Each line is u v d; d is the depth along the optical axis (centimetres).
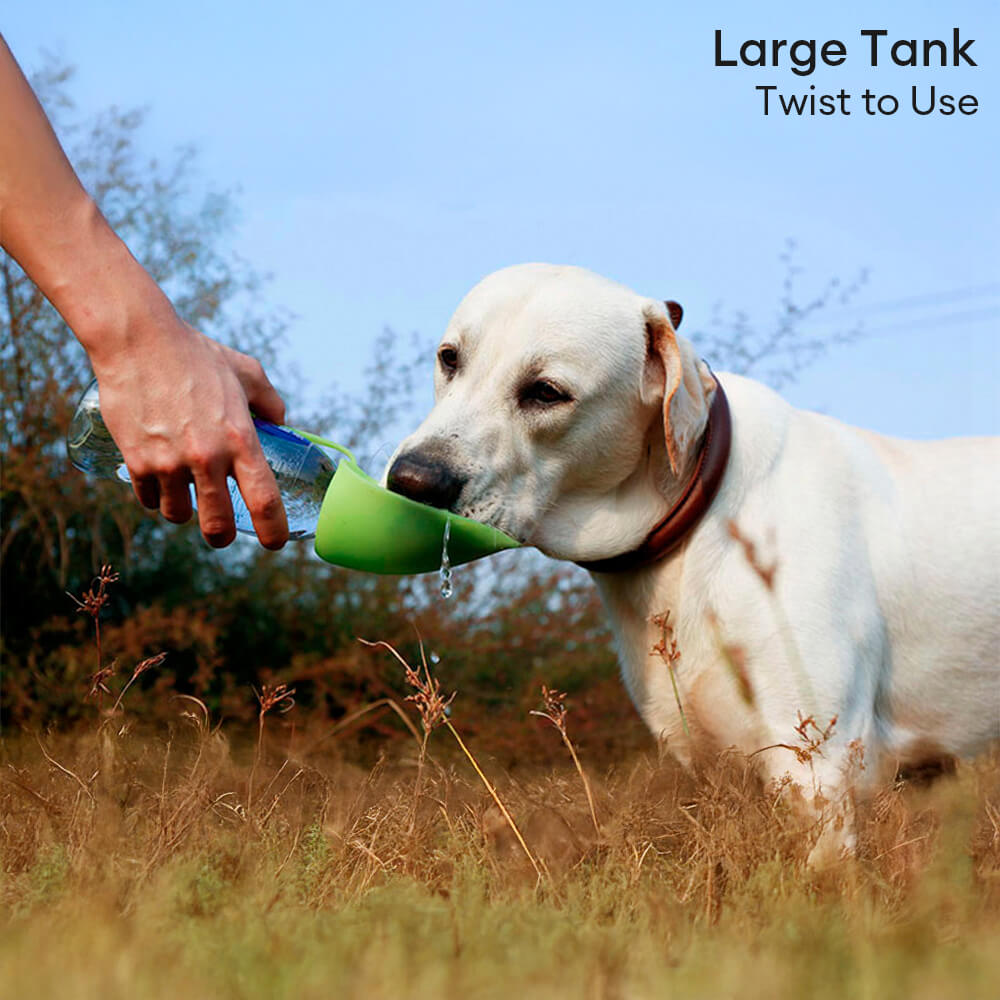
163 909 202
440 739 661
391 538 286
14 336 680
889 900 240
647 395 321
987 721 351
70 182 230
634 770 329
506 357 312
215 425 228
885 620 340
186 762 338
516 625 726
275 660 714
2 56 229
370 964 168
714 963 174
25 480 658
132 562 714
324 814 297
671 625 330
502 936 190
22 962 165
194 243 732
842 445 350
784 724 315
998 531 350
